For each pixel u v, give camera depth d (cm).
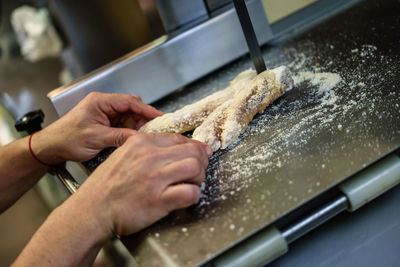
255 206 48
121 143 73
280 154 56
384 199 53
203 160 56
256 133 64
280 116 66
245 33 71
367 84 65
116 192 52
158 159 52
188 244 46
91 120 76
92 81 86
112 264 73
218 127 63
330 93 67
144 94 90
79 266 53
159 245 48
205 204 52
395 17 85
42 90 180
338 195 48
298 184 49
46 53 225
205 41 91
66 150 75
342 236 51
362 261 47
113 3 135
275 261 51
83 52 148
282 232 46
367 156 49
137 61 88
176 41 89
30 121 87
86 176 80
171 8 96
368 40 80
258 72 74
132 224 51
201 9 99
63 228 53
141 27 138
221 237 45
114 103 77
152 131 72
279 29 100
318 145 55
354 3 100
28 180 86
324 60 79
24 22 231
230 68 94
